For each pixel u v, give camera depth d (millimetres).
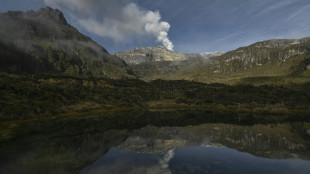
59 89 169500
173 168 25531
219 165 26453
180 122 88000
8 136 56812
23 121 91750
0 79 146750
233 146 39594
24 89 138250
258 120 99000
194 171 24047
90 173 24672
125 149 38688
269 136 53250
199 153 33594
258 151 35031
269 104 179875
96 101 175625
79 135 57812
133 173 24250
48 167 27734
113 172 24688
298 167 25656
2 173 25656
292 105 170125
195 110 162000
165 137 52469
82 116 118938
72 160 31250
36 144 45562
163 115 123000
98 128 71750
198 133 58781
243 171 23953
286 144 42250
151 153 34438
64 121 94750
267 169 24812
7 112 95625
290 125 79938
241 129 67375
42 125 80812
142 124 81938
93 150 38625
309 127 74312
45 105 126375
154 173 23844
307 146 40281
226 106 183875
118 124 82562
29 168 27375
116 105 178000
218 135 54781
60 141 49125
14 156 34438
